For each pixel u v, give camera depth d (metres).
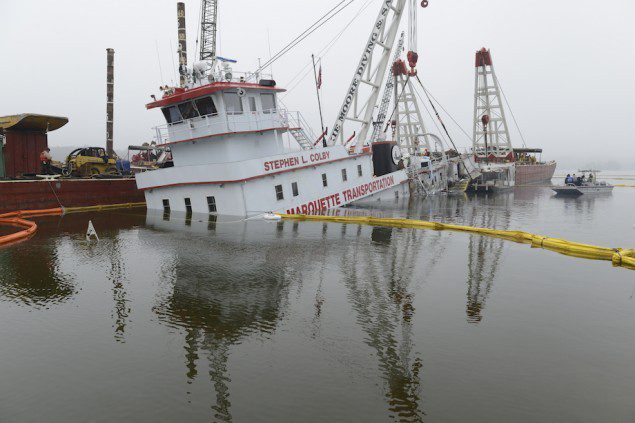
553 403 8.05
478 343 10.59
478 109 83.88
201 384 8.75
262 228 27.78
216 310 12.91
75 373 9.27
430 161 57.31
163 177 35.47
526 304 13.48
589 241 24.45
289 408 7.88
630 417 7.61
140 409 7.92
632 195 60.34
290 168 34.56
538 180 99.00
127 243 22.81
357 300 13.77
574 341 10.76
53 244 22.67
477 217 34.16
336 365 9.48
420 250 21.31
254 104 34.88
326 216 32.34
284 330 11.39
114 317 12.38
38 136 42.31
